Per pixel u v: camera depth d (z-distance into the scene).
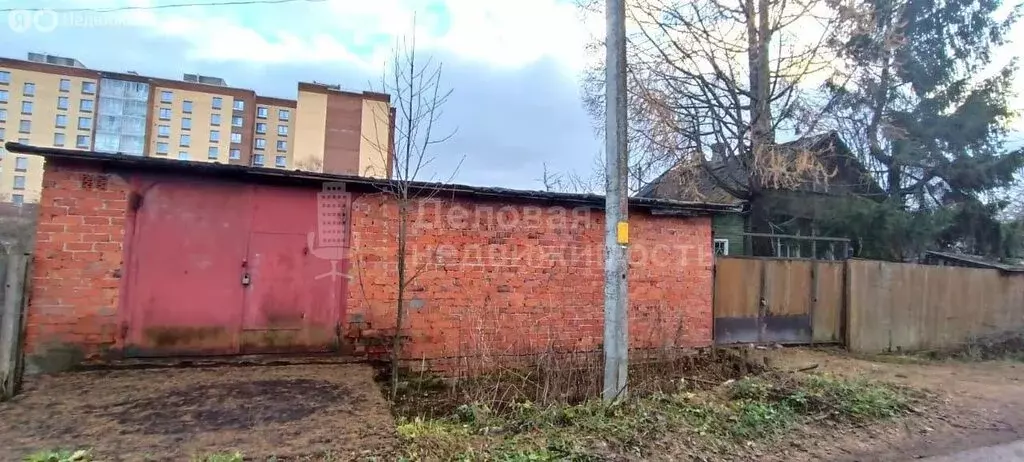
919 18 13.88
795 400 5.00
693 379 6.37
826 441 4.31
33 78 51.47
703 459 3.78
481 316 6.23
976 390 6.36
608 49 5.22
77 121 53.34
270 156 63.16
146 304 5.08
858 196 13.03
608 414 4.55
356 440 3.57
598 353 6.38
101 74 54.47
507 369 5.94
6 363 4.13
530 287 6.50
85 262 4.91
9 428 3.46
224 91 60.91
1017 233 13.63
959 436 4.64
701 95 13.04
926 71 13.73
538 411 4.51
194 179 5.29
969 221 13.73
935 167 13.71
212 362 5.23
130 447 3.24
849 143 14.24
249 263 5.42
